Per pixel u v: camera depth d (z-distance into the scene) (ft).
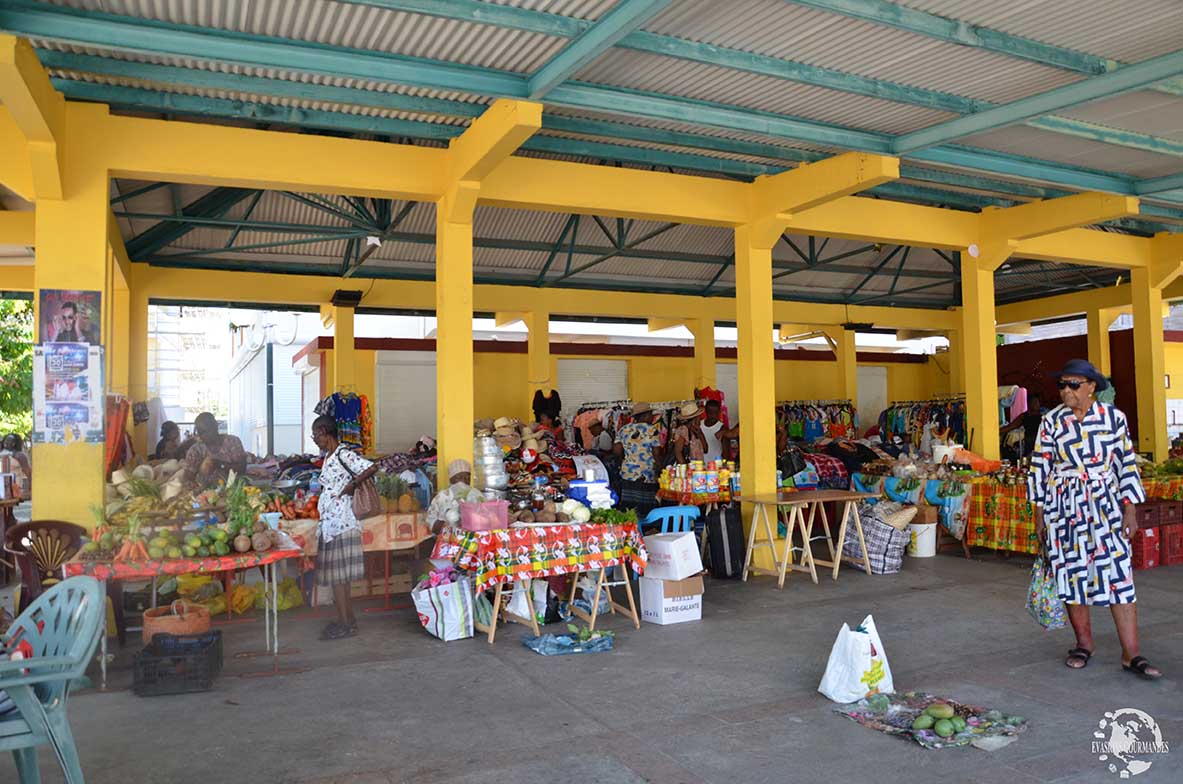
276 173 22.48
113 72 18.98
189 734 14.34
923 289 51.06
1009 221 31.83
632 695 16.16
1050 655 18.29
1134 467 16.74
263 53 17.60
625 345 56.75
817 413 53.11
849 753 13.25
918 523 30.40
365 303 39.09
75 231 20.61
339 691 16.57
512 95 19.66
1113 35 18.31
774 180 27.55
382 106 20.89
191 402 135.13
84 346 20.57
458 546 20.08
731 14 17.16
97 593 10.65
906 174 27.76
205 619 18.13
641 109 21.03
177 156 21.54
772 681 16.90
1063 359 55.06
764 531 28.43
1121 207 28.27
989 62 19.36
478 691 16.49
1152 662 17.67
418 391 51.67
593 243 39.04
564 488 29.07
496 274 41.16
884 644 19.38
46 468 20.25
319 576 20.58
